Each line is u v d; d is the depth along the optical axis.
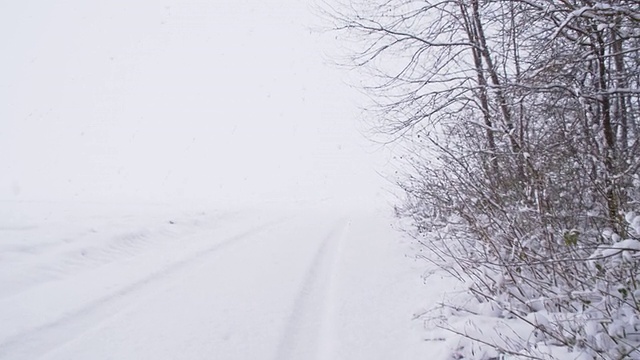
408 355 3.17
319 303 4.48
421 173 6.12
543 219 3.94
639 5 4.00
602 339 2.72
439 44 6.21
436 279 4.87
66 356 3.32
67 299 4.61
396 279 5.05
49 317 4.09
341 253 6.61
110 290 4.93
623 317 2.79
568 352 2.74
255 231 9.42
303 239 8.27
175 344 3.50
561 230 3.73
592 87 4.88
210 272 5.72
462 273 4.82
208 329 3.79
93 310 4.34
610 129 5.02
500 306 3.52
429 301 4.17
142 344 3.51
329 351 3.27
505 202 4.52
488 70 5.84
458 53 6.41
